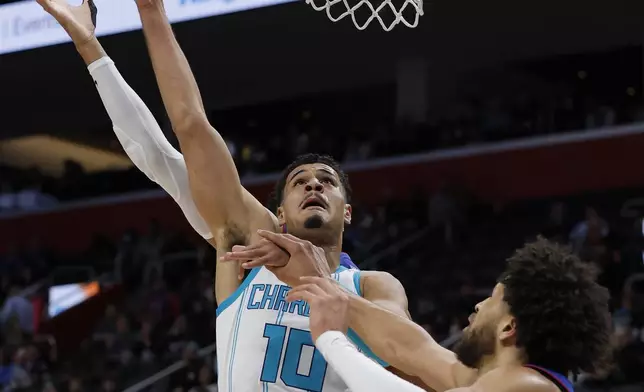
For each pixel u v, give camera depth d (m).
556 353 2.37
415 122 13.91
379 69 13.91
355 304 2.93
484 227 12.55
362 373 2.41
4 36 12.41
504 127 13.53
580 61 14.84
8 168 16.75
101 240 14.44
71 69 13.28
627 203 12.21
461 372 2.74
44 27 12.17
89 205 15.13
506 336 2.45
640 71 14.83
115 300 13.34
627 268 10.38
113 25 11.52
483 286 11.62
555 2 11.32
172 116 3.31
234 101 15.19
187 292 12.40
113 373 11.23
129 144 3.53
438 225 12.65
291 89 14.71
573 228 11.90
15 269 14.36
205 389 9.99
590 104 13.66
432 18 11.74
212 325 11.60
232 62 13.45
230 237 3.34
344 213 3.41
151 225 13.73
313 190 3.31
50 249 14.84
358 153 14.13
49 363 12.12
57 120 15.96
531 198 12.92
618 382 8.57
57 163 18.30
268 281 3.16
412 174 13.48
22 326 12.89
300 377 3.02
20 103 15.10
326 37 12.42
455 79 14.94
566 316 2.36
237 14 11.34
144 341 11.61
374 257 12.13
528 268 2.43
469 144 13.52
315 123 16.62
